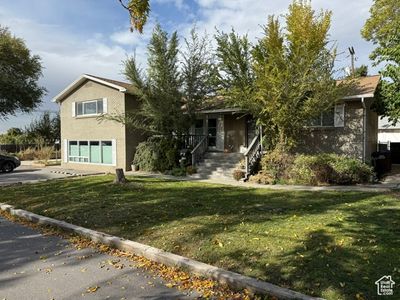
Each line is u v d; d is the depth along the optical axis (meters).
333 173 12.80
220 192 11.10
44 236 6.80
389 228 6.15
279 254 4.94
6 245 6.18
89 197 10.34
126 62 17.58
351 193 10.48
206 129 19.89
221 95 15.63
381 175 15.40
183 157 17.89
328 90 13.03
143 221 7.21
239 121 18.91
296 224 6.53
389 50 15.01
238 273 4.43
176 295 4.07
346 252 4.91
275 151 14.18
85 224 7.28
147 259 5.34
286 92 12.94
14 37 36.09
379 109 16.34
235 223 6.73
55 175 18.59
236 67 14.79
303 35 12.98
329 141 15.55
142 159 19.31
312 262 4.59
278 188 11.98
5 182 15.41
